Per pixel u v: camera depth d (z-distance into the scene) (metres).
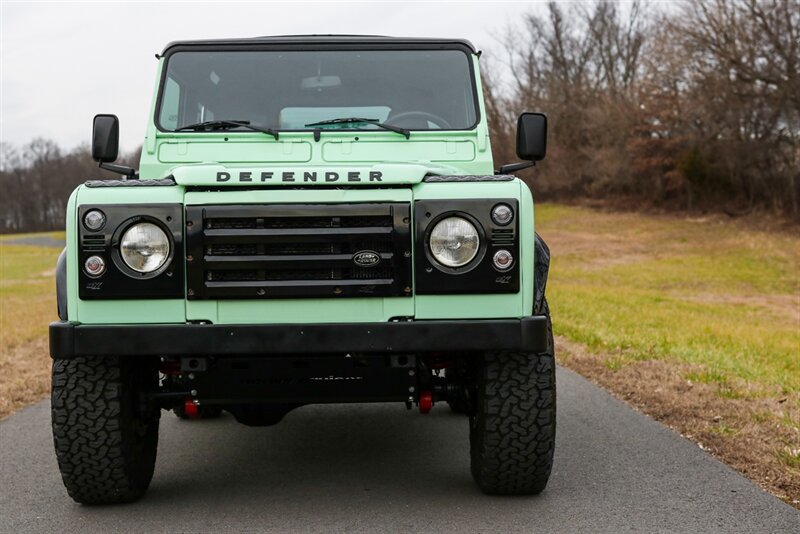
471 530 4.32
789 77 43.31
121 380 4.59
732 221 49.06
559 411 7.44
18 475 5.61
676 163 54.75
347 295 4.36
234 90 5.70
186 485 5.31
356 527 4.40
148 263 4.35
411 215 4.38
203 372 4.53
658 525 4.36
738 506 4.66
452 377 5.17
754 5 44.12
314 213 4.34
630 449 6.02
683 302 21.94
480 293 4.37
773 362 10.23
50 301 26.14
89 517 4.65
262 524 4.48
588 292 23.81
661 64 56.00
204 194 4.36
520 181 4.46
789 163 46.34
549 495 4.92
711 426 6.65
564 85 70.88
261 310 4.38
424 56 5.80
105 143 5.38
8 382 9.84
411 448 6.22
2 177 136.12
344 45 5.80
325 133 5.58
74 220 4.36
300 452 6.15
